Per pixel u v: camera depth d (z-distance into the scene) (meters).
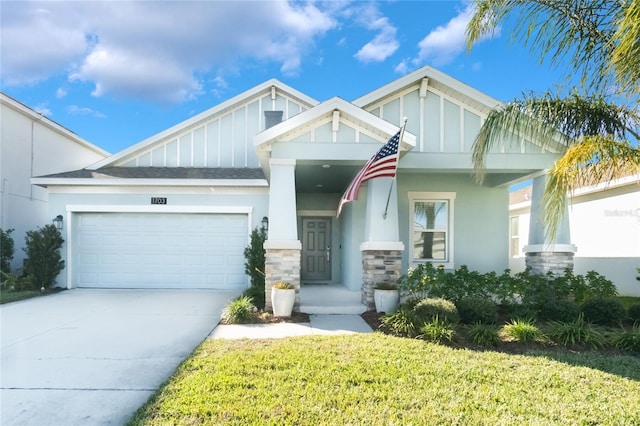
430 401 4.04
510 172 9.88
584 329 6.31
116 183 12.25
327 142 8.48
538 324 7.23
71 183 12.23
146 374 4.92
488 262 11.38
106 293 11.61
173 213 12.59
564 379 4.66
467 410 3.86
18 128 14.71
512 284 8.02
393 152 7.20
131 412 3.93
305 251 14.34
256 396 4.12
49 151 16.34
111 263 12.54
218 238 12.62
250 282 12.45
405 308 7.25
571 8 6.03
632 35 4.57
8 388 4.50
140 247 12.56
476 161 7.75
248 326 7.39
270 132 8.23
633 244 12.28
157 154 14.84
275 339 6.38
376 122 8.30
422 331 6.40
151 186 12.51
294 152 8.45
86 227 12.59
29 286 11.73
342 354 5.48
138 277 12.52
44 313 8.66
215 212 12.55
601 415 3.79
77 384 4.61
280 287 8.15
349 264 11.75
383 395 4.15
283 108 15.43
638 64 4.92
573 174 5.55
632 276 11.79
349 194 7.86
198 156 14.95
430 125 9.73
